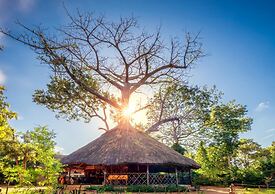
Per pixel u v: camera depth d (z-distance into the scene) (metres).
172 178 25.56
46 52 32.28
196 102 41.22
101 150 25.58
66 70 33.84
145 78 35.09
